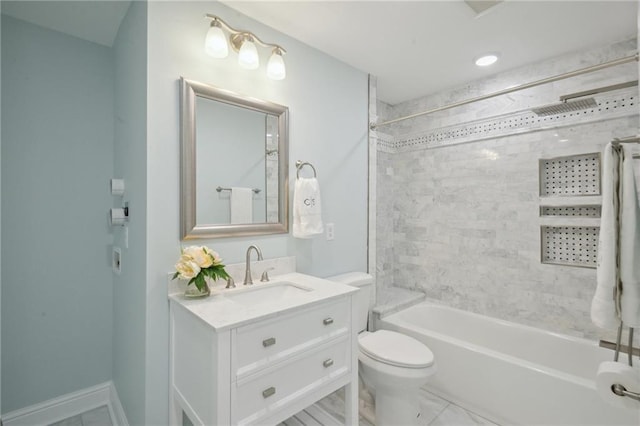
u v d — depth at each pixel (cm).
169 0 136
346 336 141
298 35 183
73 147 179
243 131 161
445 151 266
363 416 180
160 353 133
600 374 102
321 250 202
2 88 158
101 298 189
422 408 186
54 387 174
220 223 152
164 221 134
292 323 119
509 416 167
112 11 158
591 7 156
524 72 222
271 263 170
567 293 203
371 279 211
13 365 163
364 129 233
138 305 138
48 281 172
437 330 257
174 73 137
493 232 237
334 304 136
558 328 207
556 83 208
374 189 242
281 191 176
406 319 245
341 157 215
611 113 186
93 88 185
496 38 186
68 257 178
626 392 97
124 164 165
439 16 165
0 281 158
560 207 206
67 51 178
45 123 170
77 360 181
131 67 151
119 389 175
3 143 159
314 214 179
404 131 296
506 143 230
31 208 167
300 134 188
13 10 155
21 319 165
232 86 156
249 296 147
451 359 192
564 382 150
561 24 172
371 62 217
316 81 198
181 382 126
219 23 139
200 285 127
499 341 225
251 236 164
